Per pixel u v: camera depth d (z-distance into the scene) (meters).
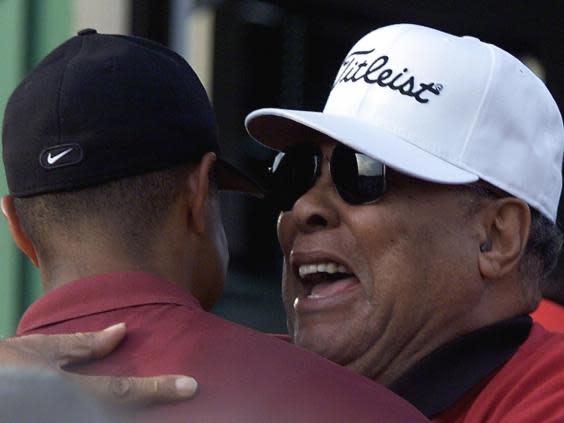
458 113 4.48
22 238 3.79
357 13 9.99
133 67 3.59
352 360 4.56
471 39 4.67
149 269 3.62
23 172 3.59
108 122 3.53
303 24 9.88
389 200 4.45
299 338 4.64
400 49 4.59
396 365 4.54
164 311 3.53
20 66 8.02
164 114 3.60
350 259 4.50
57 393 3.16
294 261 4.64
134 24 8.04
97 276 3.57
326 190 4.54
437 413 4.39
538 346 4.45
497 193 4.53
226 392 3.38
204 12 9.23
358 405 3.44
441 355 4.43
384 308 4.48
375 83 4.55
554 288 5.76
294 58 9.88
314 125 4.36
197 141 3.68
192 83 3.72
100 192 3.57
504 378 4.36
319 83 10.05
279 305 9.85
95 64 3.58
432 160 4.41
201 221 3.72
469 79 4.51
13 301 8.00
